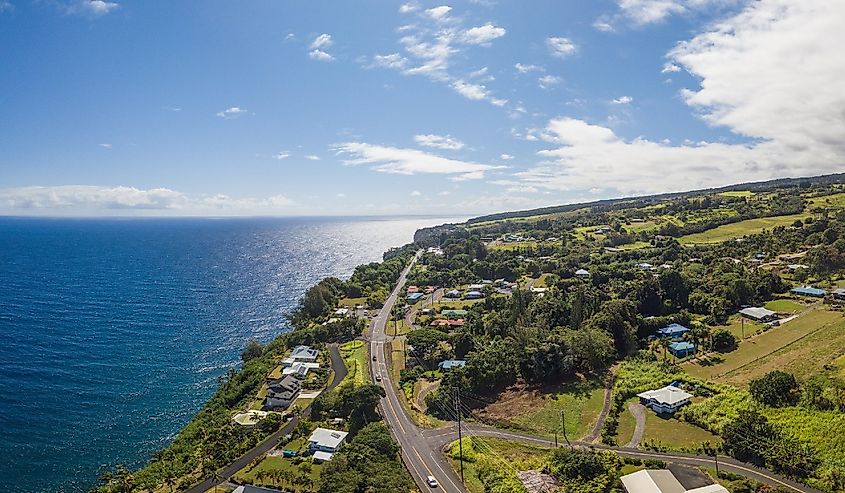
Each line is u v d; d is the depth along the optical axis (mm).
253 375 138750
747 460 80750
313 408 112625
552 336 130875
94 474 102750
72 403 135875
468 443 93875
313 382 131750
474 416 110062
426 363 143625
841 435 79500
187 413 131125
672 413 100562
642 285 168375
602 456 83188
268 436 104375
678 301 166625
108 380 152500
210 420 116938
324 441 95875
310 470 87812
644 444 89500
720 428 89750
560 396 114625
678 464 80625
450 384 119000
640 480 73812
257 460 92938
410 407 115000
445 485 81438
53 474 102562
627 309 148125
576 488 75125
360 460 84375
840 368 99562
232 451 96688
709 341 132000
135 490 88250
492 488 78562
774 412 89625
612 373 124812
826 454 76875
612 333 138750
